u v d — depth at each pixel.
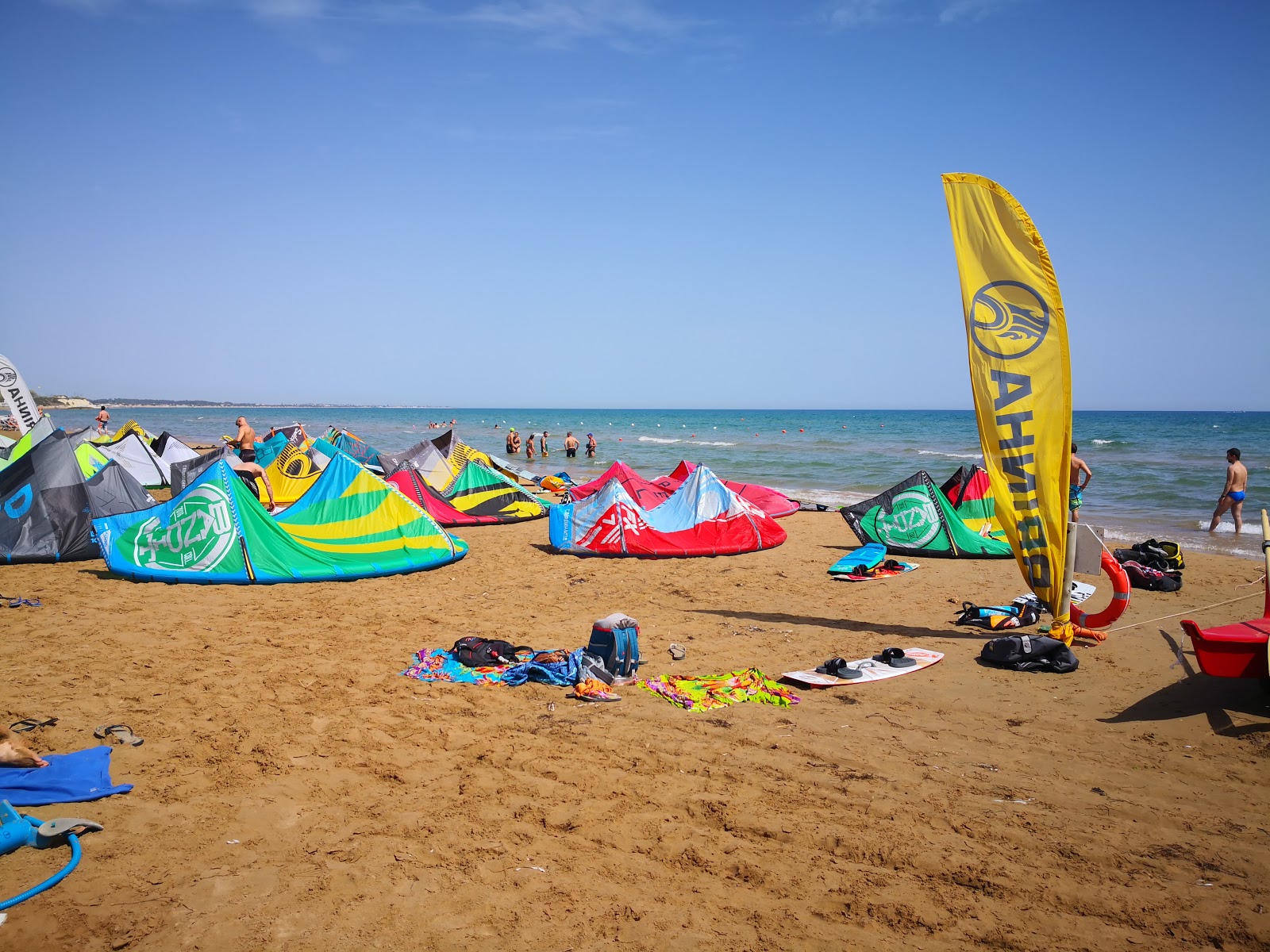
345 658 8.30
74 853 4.55
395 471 18.34
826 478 32.88
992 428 8.60
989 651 8.28
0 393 21.50
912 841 4.86
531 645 8.83
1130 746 6.26
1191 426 92.38
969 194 8.52
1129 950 3.88
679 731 6.54
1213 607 10.30
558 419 168.50
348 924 4.04
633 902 4.25
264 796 5.36
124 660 8.12
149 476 22.17
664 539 14.48
